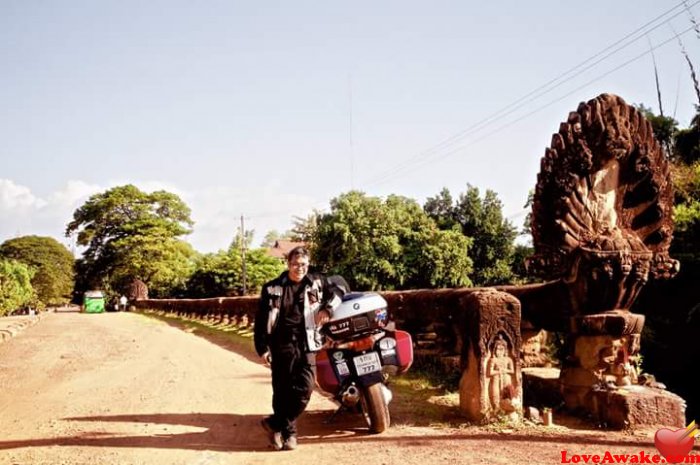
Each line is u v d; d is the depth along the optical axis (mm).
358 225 36906
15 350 14320
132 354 12844
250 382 8633
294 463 4633
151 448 5141
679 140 22172
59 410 6926
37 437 5609
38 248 104500
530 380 6785
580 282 5945
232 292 56281
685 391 13797
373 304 5500
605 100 6082
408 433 5414
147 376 9445
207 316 26766
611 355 5777
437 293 8508
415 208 40312
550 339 8078
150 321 30062
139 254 68688
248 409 6785
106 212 71938
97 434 5676
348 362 5516
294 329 5094
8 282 43969
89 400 7512
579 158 5965
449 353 8469
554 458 4484
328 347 5566
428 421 5832
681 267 13930
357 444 5109
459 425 5562
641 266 5805
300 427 5871
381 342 5590
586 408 5789
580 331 5918
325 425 5906
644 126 6188
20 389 8594
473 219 42625
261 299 5191
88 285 74125
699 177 16188
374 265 35906
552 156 6137
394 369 5680
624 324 5695
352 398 5480
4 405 7367
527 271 6297
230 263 56562
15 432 5863
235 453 4984
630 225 6223
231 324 21312
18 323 23859
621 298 5895
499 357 5559
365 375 5434
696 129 21594
